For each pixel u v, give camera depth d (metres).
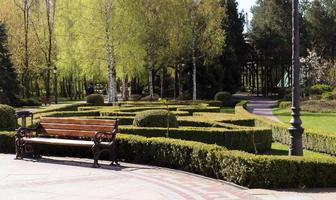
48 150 13.20
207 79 56.00
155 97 46.41
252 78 84.94
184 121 18.56
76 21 41.41
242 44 64.25
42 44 54.06
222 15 50.72
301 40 65.38
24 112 13.12
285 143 18.11
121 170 10.84
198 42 50.38
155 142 11.66
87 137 12.65
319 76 55.81
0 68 46.25
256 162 9.13
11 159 12.38
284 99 51.75
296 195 8.40
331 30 67.19
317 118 30.89
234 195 8.44
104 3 39.78
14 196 8.26
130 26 40.69
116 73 44.09
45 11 54.06
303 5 69.50
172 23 47.47
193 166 10.68
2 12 52.97
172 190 8.78
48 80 51.09
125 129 15.07
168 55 49.09
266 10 68.88
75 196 8.27
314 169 9.12
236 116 20.75
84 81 73.69
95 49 40.19
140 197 8.22
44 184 9.23
